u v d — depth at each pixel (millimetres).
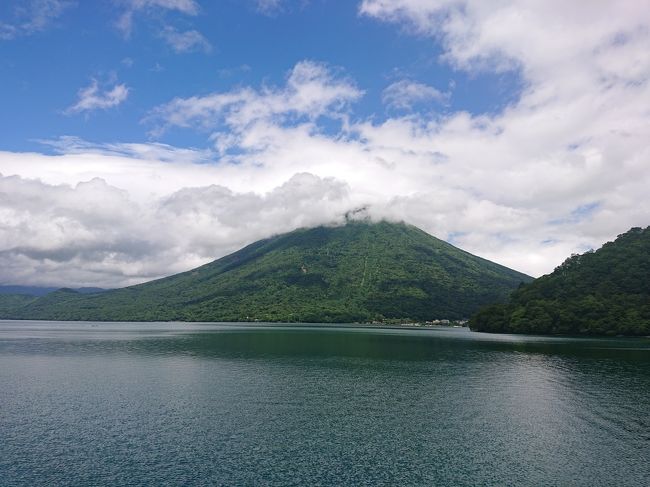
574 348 148625
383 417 59719
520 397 71375
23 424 55188
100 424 55406
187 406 64500
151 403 66125
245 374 92000
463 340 184375
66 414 59844
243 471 41719
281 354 128250
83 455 45250
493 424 56812
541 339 189500
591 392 75188
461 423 57156
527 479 40656
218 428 54281
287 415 60281
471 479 40531
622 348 148250
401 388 78125
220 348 145250
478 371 97375
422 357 122625
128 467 42375
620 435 52719
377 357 122188
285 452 46625
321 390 76062
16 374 91000
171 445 48344
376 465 43469
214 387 78000
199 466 42781
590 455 46375
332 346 153750
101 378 86375
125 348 144250
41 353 129000
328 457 45406
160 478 40000
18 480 39344
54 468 41969
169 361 111812
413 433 53062
